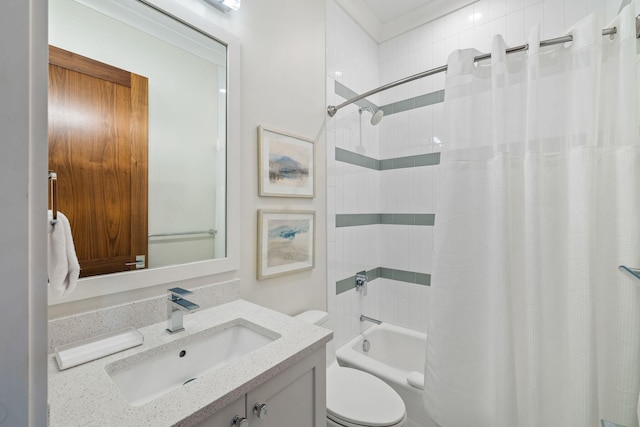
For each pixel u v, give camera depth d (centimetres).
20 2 26
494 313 120
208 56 121
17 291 26
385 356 223
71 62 89
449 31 208
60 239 74
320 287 179
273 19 149
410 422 154
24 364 26
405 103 228
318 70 178
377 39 239
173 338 92
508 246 117
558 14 170
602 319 110
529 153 115
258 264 140
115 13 98
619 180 106
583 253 107
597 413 103
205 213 121
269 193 145
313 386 92
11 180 26
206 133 121
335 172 192
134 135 102
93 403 61
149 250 106
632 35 102
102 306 92
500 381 115
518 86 121
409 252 227
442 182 130
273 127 147
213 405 62
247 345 104
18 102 26
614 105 108
